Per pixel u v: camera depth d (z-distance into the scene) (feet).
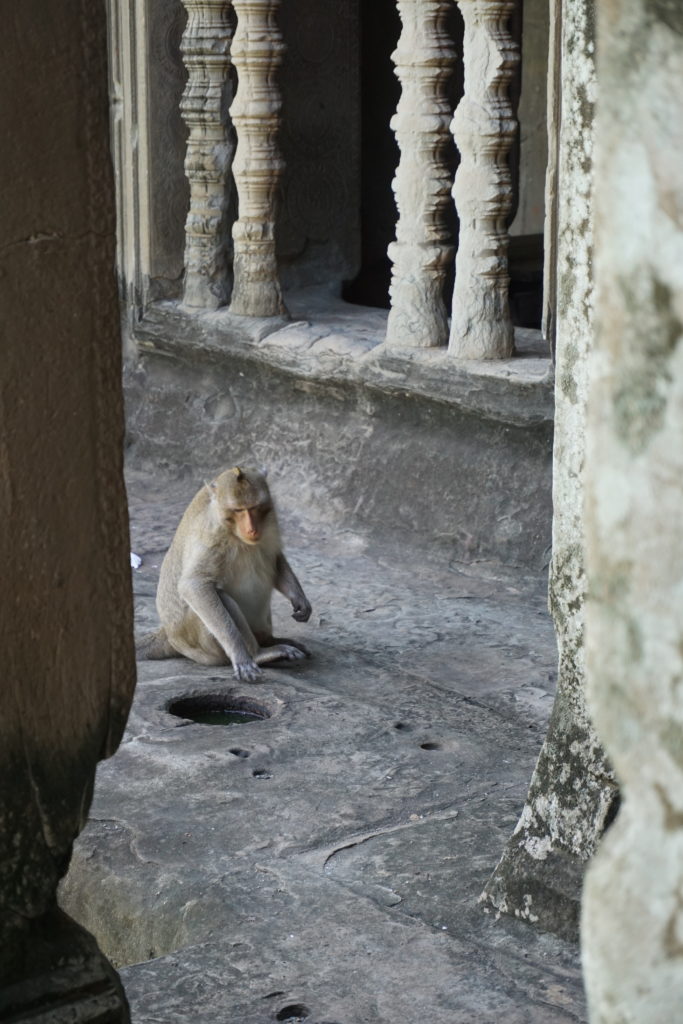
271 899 18.34
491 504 32.42
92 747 11.26
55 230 10.41
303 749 23.26
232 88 38.68
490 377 32.12
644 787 5.23
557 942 16.99
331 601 30.96
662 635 5.08
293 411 37.32
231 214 40.29
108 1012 10.94
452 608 30.45
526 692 25.88
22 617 10.69
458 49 43.65
